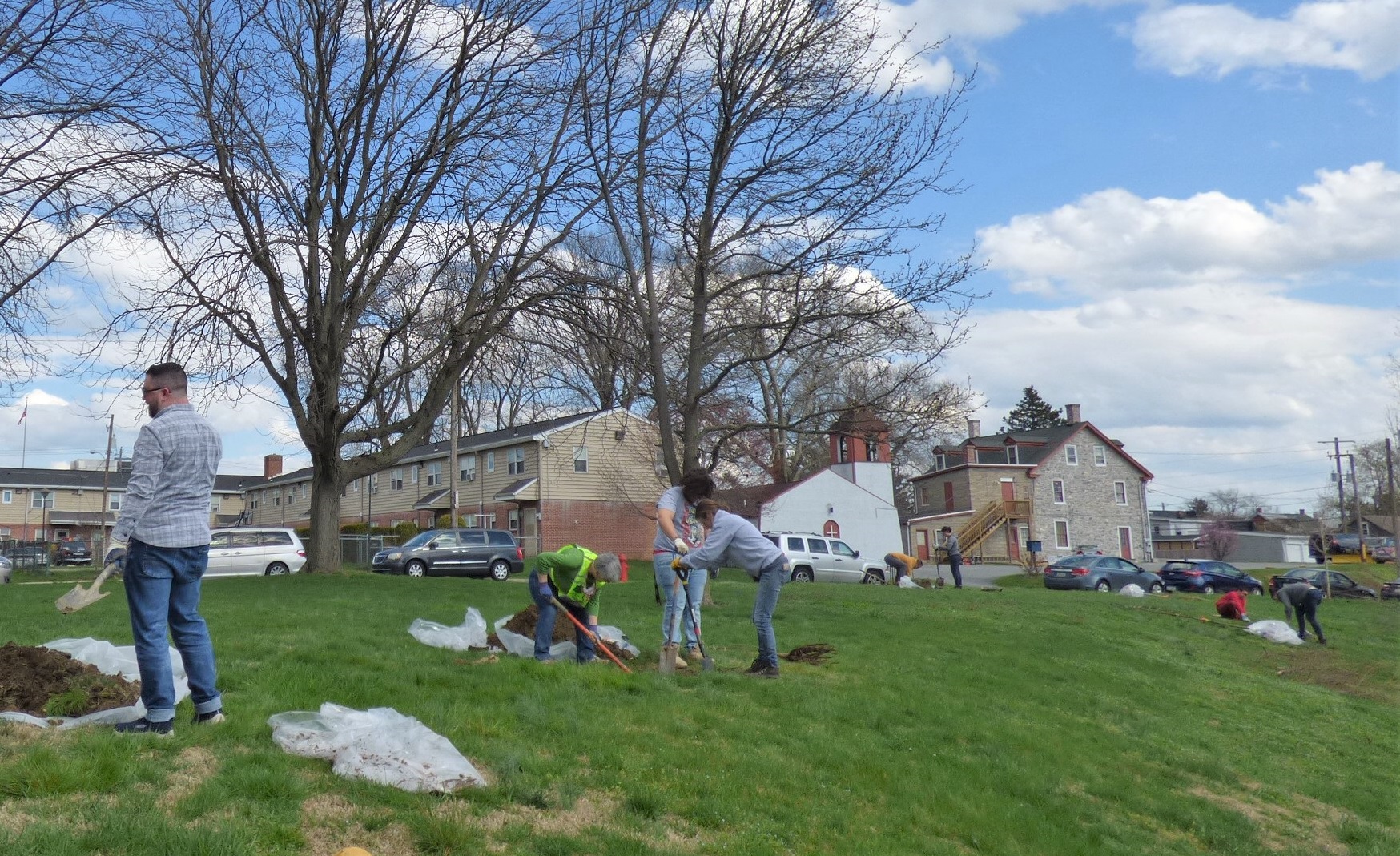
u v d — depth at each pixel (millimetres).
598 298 19188
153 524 5359
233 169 19031
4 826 4211
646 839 5516
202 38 19062
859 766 7684
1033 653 15078
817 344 18328
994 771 8531
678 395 19750
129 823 4340
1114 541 66688
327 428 22328
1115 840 7887
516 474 46219
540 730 6945
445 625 11383
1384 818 10266
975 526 62531
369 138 20453
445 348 21562
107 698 5988
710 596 19312
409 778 5473
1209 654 18844
